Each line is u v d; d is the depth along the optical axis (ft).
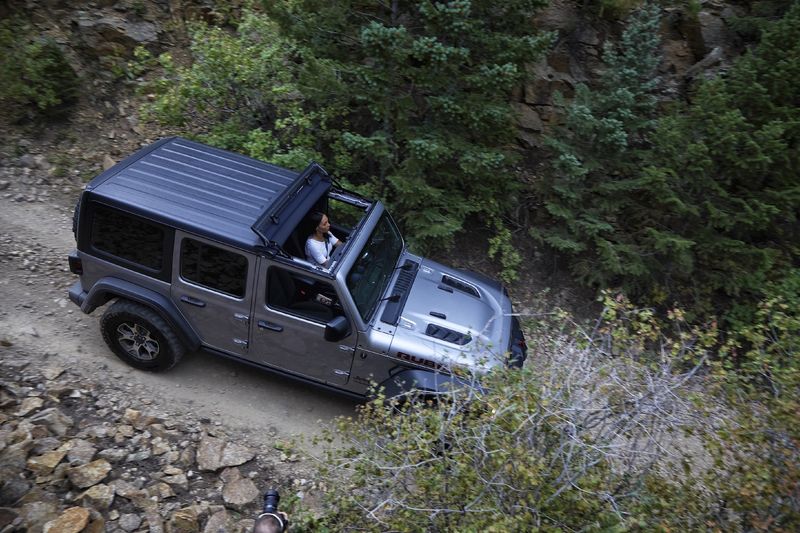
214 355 19.47
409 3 25.63
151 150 20.15
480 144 26.13
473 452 13.07
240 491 16.57
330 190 21.22
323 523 14.28
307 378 19.07
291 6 25.45
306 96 25.17
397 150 26.27
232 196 18.67
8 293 21.50
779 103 25.55
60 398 18.10
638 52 26.99
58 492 15.29
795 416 13.73
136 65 28.40
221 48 25.84
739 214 25.21
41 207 25.59
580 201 27.48
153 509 15.42
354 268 18.07
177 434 18.04
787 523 13.52
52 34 29.99
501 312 20.38
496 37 24.68
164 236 17.67
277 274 17.44
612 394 14.55
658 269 27.22
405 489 13.53
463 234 28.91
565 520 12.92
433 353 17.66
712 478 14.25
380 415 14.84
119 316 18.75
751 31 31.37
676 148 25.85
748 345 26.76
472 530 11.85
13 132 27.91
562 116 28.50
